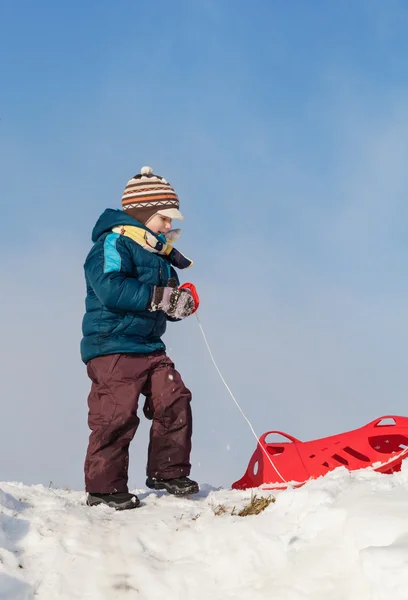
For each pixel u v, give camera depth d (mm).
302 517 2725
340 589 2256
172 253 4074
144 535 2896
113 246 3779
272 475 3936
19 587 2547
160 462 3787
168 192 4016
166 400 3779
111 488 3533
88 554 2744
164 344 3924
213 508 3275
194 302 3795
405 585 2010
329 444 3879
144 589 2559
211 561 2635
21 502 3287
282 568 2473
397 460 3633
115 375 3682
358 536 2320
